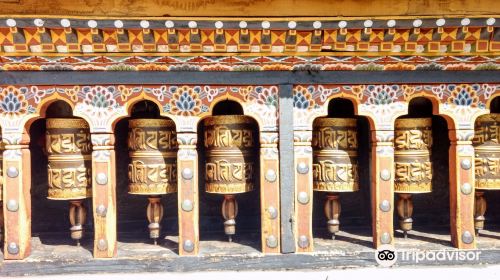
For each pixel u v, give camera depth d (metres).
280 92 5.20
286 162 5.23
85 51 4.86
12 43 4.73
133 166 5.42
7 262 5.03
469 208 5.34
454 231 5.44
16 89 5.03
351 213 6.88
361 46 4.99
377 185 5.30
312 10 4.82
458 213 5.35
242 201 6.71
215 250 5.39
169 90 5.15
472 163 5.32
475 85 5.30
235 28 4.71
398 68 5.22
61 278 4.98
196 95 5.18
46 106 5.15
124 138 6.62
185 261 5.17
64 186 5.28
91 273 5.11
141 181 5.37
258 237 6.08
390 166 5.29
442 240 5.83
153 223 5.68
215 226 6.66
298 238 5.25
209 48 4.91
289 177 5.23
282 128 5.21
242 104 5.20
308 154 5.25
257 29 4.75
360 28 4.77
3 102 5.03
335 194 5.84
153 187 5.35
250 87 5.21
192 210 5.20
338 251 5.31
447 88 5.30
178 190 5.18
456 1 4.86
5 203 5.05
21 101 5.04
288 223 5.23
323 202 6.82
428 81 5.26
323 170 5.54
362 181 6.85
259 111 5.22
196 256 5.18
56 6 4.67
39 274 5.06
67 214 6.55
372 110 5.27
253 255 5.22
